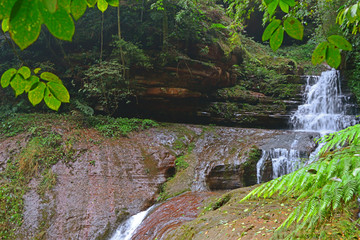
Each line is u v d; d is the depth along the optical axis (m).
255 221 4.00
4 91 11.22
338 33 12.23
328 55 1.33
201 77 12.18
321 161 1.48
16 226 6.29
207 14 13.65
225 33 14.02
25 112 10.94
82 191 7.35
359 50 13.10
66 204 6.93
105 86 11.44
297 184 1.40
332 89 13.47
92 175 7.88
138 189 7.81
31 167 7.68
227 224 4.18
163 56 11.56
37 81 1.16
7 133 9.05
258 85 14.48
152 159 8.97
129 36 12.16
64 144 8.63
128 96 11.62
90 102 11.72
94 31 12.02
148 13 12.48
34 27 0.65
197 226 4.51
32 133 8.86
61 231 6.34
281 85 14.14
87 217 6.70
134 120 11.07
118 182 7.87
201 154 9.57
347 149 1.49
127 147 9.27
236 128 11.59
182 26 12.24
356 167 1.24
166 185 8.18
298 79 14.44
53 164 7.94
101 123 10.53
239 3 9.24
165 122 12.04
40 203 6.84
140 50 11.22
